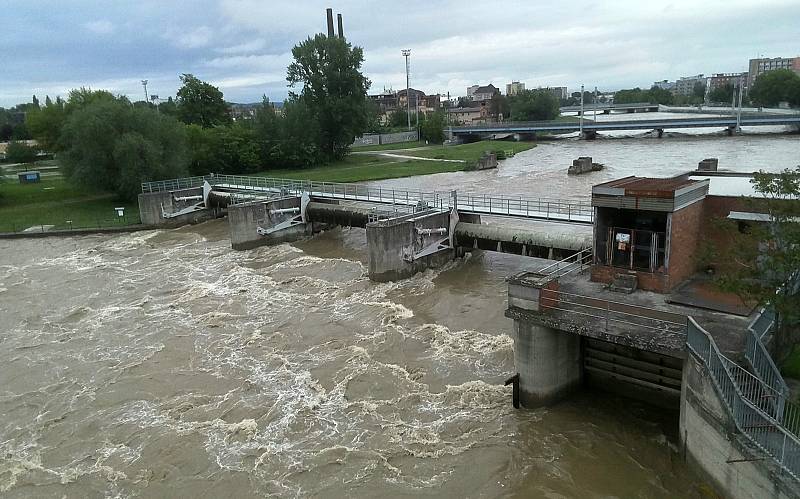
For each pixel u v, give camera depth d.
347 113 114.88
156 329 34.16
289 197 56.16
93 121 68.81
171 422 24.06
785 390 15.84
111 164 71.31
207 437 22.80
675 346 19.00
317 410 24.17
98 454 22.30
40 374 29.27
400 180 89.12
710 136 143.62
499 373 26.05
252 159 106.69
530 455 20.31
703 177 30.45
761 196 24.03
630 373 23.36
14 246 57.44
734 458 16.03
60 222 65.38
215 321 34.81
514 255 44.91
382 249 39.62
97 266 49.28
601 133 180.75
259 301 38.03
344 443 21.81
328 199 56.53
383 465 20.39
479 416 22.95
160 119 75.50
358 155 128.00
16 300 40.88
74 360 30.64
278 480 20.00
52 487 20.55
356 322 33.16
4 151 147.88
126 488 20.23
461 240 44.12
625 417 22.31
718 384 16.67
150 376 28.22
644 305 22.62
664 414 22.30
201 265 48.44
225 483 20.05
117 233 62.44
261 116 113.38
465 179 86.62
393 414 23.48
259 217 53.50
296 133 111.12
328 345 30.28
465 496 18.64
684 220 23.78
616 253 25.12
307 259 48.12
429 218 42.62
